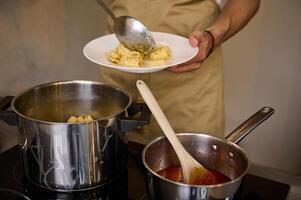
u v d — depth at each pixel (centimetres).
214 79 93
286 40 136
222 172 57
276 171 66
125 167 62
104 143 56
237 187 48
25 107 63
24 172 60
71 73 143
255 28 138
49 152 54
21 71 125
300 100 141
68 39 140
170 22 88
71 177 56
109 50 79
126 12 90
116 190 58
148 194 54
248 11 88
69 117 68
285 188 58
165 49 75
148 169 49
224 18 83
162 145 57
